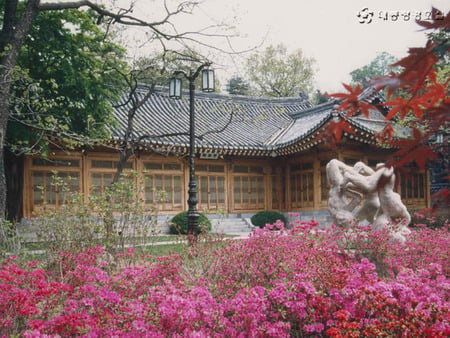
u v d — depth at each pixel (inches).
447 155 70.7
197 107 948.0
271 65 1582.2
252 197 917.2
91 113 573.0
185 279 199.5
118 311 145.0
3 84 404.2
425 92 68.7
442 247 273.3
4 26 460.4
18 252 282.0
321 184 849.5
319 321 146.7
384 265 269.1
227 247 237.6
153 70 626.5
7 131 513.7
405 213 346.9
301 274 164.6
